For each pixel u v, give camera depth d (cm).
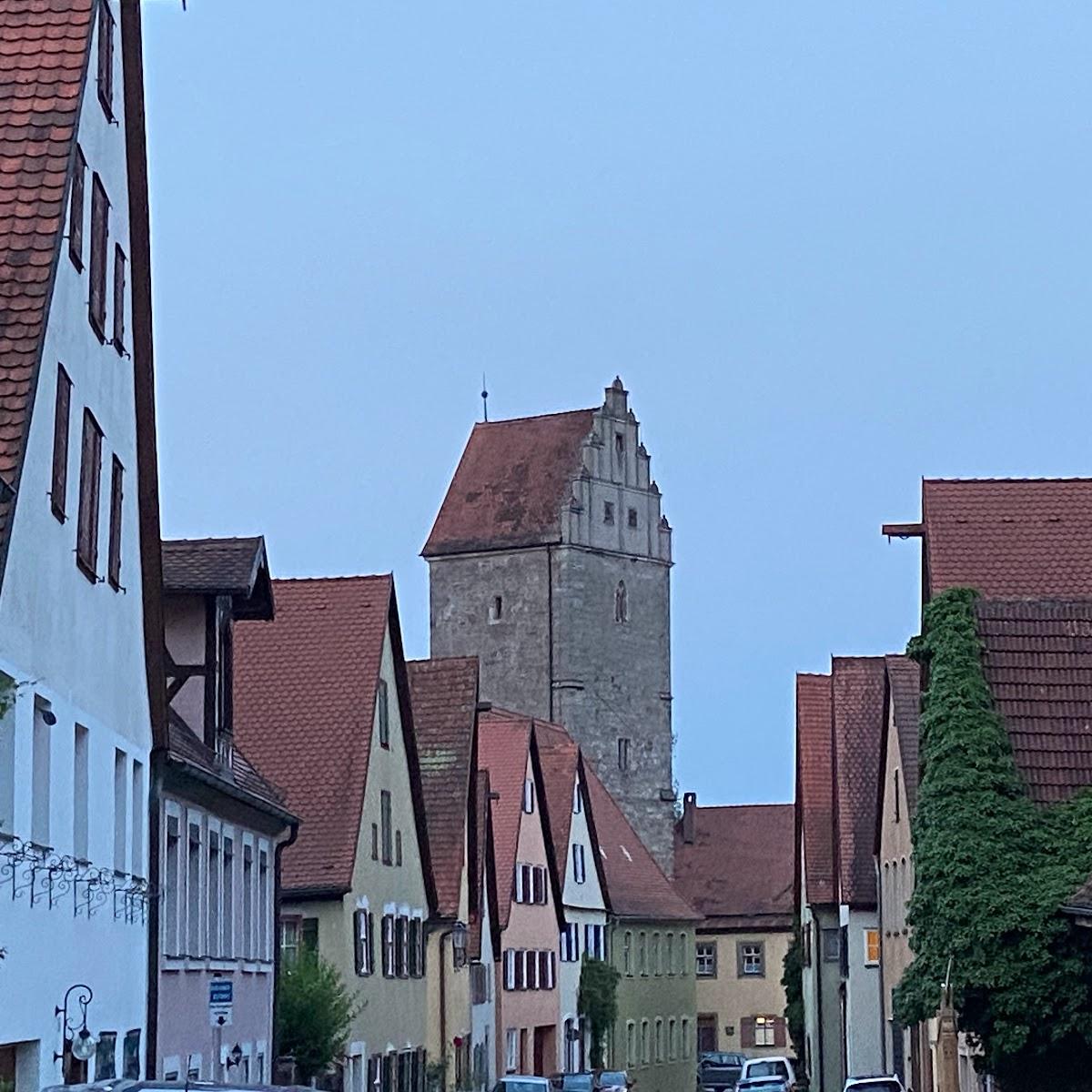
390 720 5722
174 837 3450
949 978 3481
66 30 2488
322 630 5534
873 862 6806
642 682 12988
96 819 2786
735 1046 12412
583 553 12675
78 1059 2667
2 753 2231
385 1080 5538
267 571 3959
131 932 3081
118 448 2973
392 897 5700
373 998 5412
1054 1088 3491
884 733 5966
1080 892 3312
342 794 5250
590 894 9031
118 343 2961
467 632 12838
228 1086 1797
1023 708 3694
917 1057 5531
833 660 7162
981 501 4881
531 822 8075
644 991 9875
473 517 12875
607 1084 7212
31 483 2333
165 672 3325
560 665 12569
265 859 4294
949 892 3519
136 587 3133
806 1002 7969
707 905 12569
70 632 2600
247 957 4069
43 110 2428
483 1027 7131
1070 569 4725
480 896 6988
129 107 3064
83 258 2662
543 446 12912
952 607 3731
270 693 5434
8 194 2367
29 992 2406
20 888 2339
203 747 3691
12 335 2275
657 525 13212
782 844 12762
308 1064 4497
